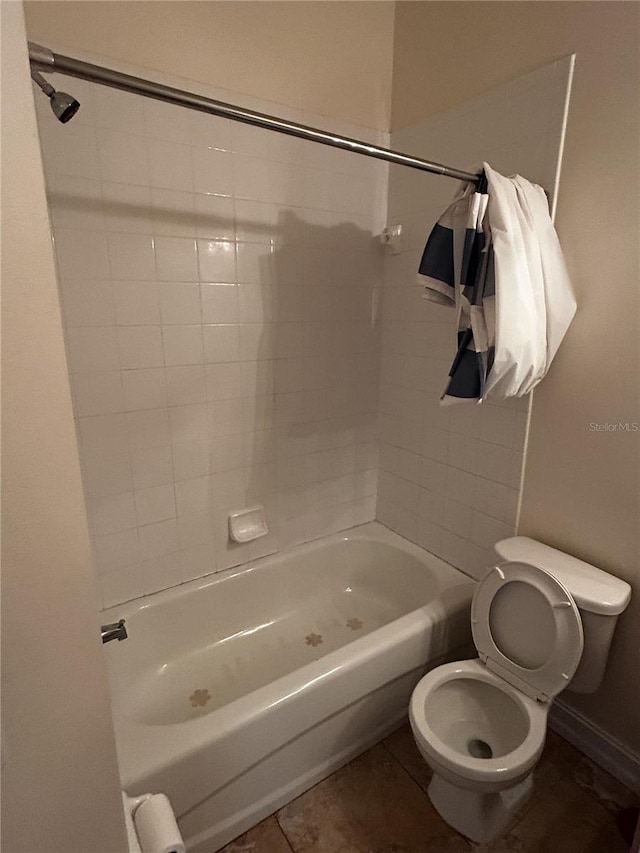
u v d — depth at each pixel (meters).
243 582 1.89
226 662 1.78
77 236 1.38
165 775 1.11
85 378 1.48
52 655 0.47
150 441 1.63
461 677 1.46
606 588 1.33
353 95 1.80
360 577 2.18
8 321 0.40
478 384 1.33
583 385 1.41
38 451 0.43
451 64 1.65
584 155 1.32
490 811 1.33
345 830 1.35
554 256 1.34
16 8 0.37
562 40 1.33
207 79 1.50
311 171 1.76
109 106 1.36
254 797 1.32
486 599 1.47
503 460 1.68
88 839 0.55
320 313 1.91
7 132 0.38
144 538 1.69
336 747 1.48
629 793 1.44
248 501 1.90
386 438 2.17
